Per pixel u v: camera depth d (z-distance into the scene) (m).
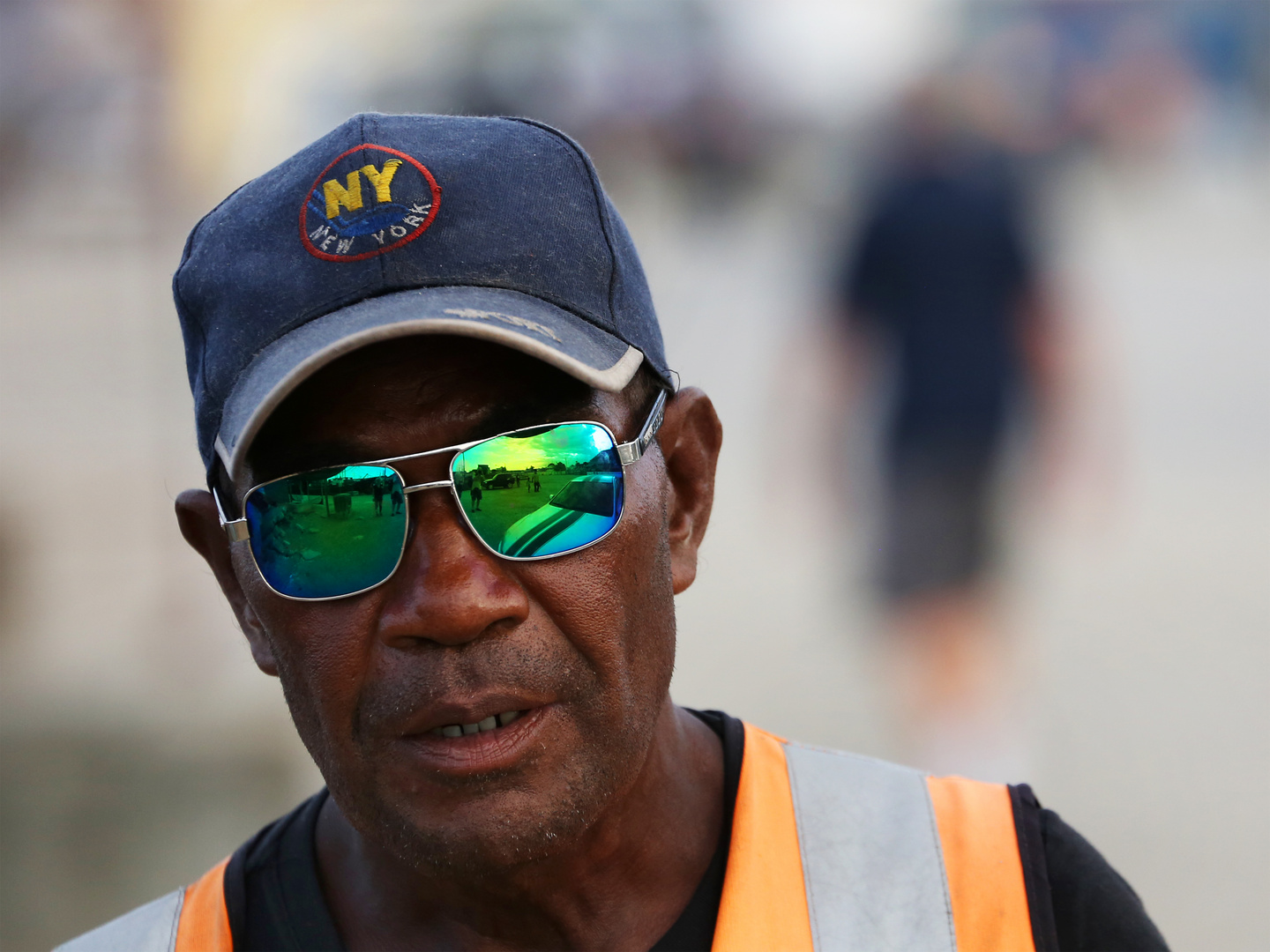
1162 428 16.84
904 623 8.68
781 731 8.95
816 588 12.06
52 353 21.64
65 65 14.11
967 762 8.45
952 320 8.77
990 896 2.65
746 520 14.30
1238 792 8.10
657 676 2.59
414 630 2.36
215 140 10.99
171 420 16.88
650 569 2.56
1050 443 9.04
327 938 2.71
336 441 2.42
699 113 40.41
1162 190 44.81
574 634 2.44
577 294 2.56
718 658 10.44
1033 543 12.37
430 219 2.50
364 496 2.41
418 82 30.64
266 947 2.72
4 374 20.39
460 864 2.41
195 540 2.85
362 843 2.77
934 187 8.83
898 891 2.67
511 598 2.38
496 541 2.40
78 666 10.17
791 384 9.81
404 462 2.41
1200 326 23.23
